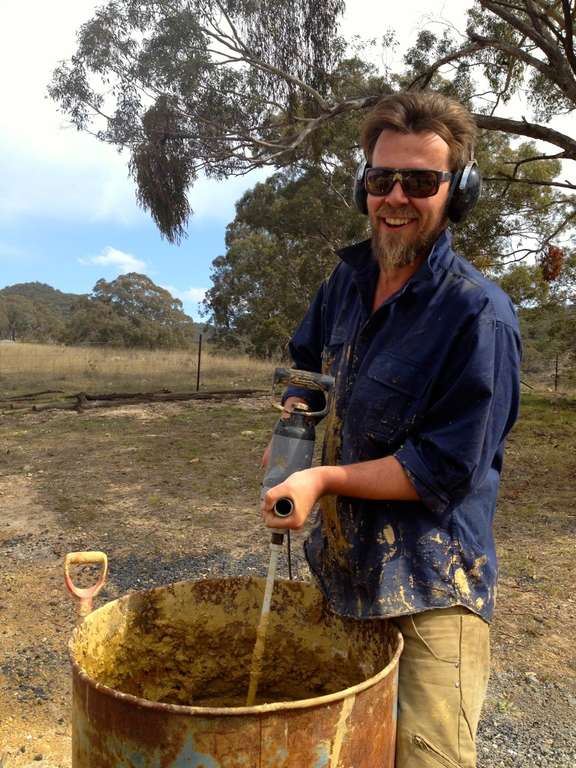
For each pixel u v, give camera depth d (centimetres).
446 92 1173
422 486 151
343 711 130
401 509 162
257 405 1319
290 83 1014
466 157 164
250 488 683
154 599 186
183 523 571
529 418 1202
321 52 1022
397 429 158
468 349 152
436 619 160
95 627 171
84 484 696
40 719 299
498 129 953
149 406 1291
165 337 5000
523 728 289
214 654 194
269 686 196
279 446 167
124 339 4950
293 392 184
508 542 526
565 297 1446
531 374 2077
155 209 1037
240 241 3309
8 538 536
